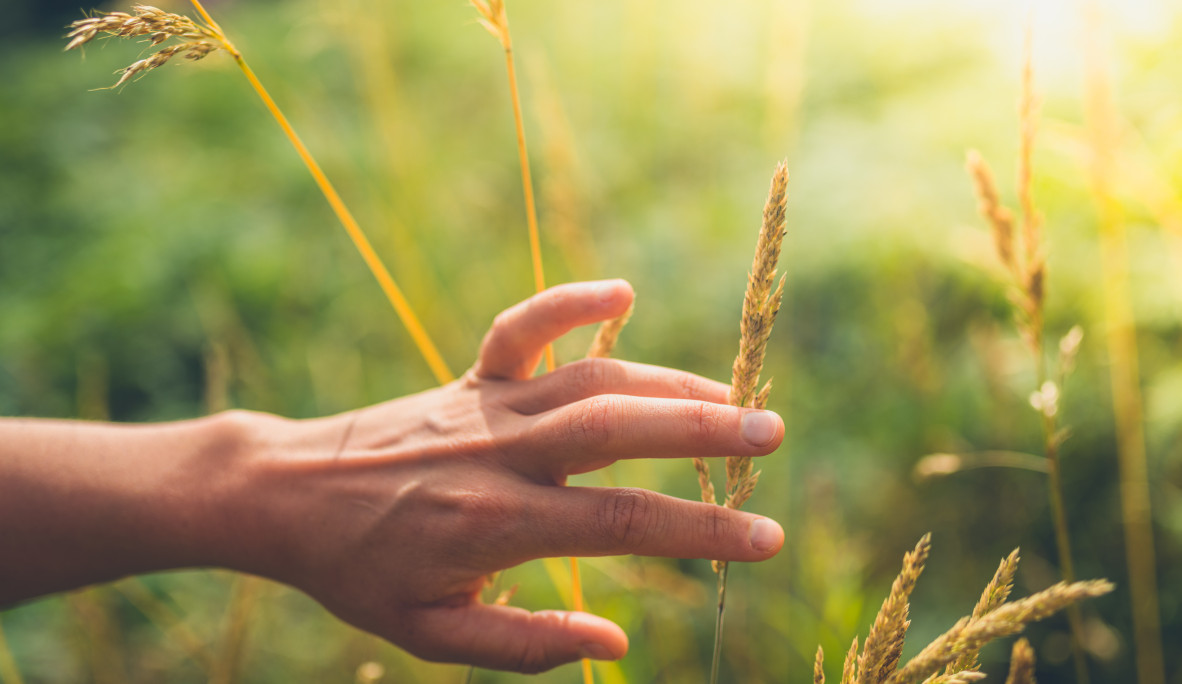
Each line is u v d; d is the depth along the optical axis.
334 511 0.52
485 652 0.52
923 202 0.96
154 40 0.47
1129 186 0.64
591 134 1.45
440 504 0.51
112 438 0.55
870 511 0.80
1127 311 0.67
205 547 0.54
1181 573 0.70
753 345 0.47
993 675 0.70
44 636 0.90
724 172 1.27
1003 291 0.87
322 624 0.84
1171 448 0.72
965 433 0.80
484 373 0.54
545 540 0.50
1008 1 1.07
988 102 1.09
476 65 1.88
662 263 1.11
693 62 1.31
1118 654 0.69
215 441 0.55
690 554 0.48
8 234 1.88
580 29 1.84
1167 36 0.75
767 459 0.84
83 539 0.54
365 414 0.54
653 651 0.70
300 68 2.02
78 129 2.31
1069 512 0.75
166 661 0.84
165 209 1.77
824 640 0.66
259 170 1.85
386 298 1.25
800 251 1.02
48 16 3.79
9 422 0.55
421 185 1.27
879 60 1.34
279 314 1.36
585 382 0.52
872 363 0.90
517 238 1.25
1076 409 0.77
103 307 1.45
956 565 0.75
